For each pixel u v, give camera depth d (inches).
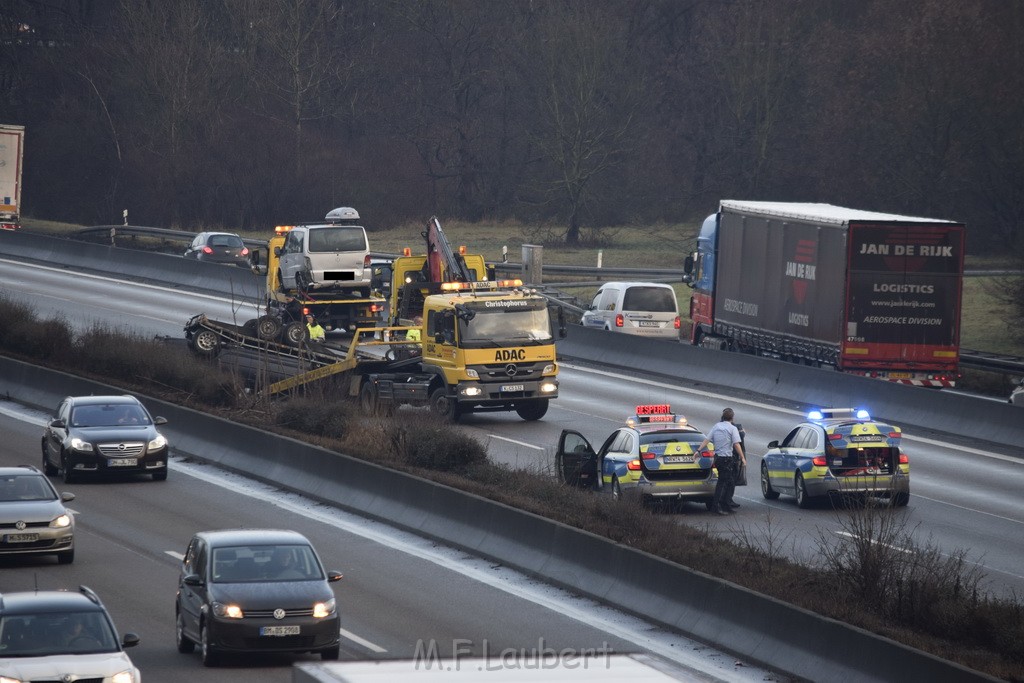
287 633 2500.0
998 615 2625.5
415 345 5949.8
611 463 4074.8
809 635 2549.2
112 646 2217.0
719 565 3075.8
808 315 6210.6
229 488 4554.6
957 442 5334.6
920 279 5920.3
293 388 5905.5
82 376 6304.1
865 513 3132.4
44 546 3388.3
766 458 4301.2
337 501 4274.1
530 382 5546.3
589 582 3203.7
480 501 3690.9
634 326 7544.3
